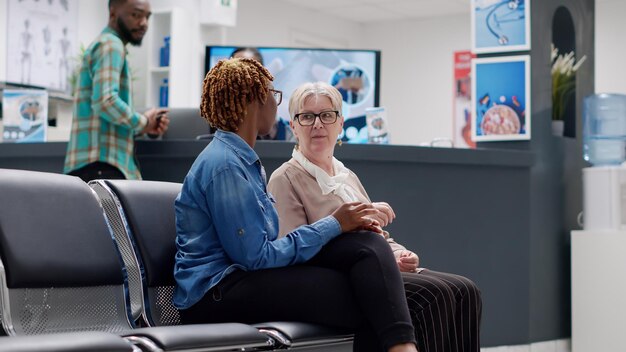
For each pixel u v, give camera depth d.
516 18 5.10
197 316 2.25
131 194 2.35
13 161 4.58
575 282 5.13
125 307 2.24
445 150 4.55
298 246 2.21
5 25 7.02
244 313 2.20
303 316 2.17
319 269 2.21
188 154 4.21
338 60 5.07
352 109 5.01
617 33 9.50
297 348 2.06
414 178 4.50
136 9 4.07
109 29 4.10
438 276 2.55
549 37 5.26
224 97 2.28
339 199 2.62
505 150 4.79
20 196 2.09
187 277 2.23
